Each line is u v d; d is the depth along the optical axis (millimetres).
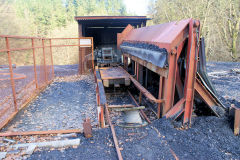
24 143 4070
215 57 23109
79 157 3635
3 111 5887
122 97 8016
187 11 20547
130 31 10945
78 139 4195
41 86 9023
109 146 4016
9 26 32125
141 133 4551
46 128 5121
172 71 4676
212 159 3607
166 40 4805
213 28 21781
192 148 3938
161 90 5199
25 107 6664
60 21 42406
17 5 38281
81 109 6535
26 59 19328
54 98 7742
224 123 4883
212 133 4504
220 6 20016
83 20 12523
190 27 4332
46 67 10656
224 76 11469
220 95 7566
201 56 4797
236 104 6375
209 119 5027
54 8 51469
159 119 5078
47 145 3971
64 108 6637
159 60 4855
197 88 4898
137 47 7027
